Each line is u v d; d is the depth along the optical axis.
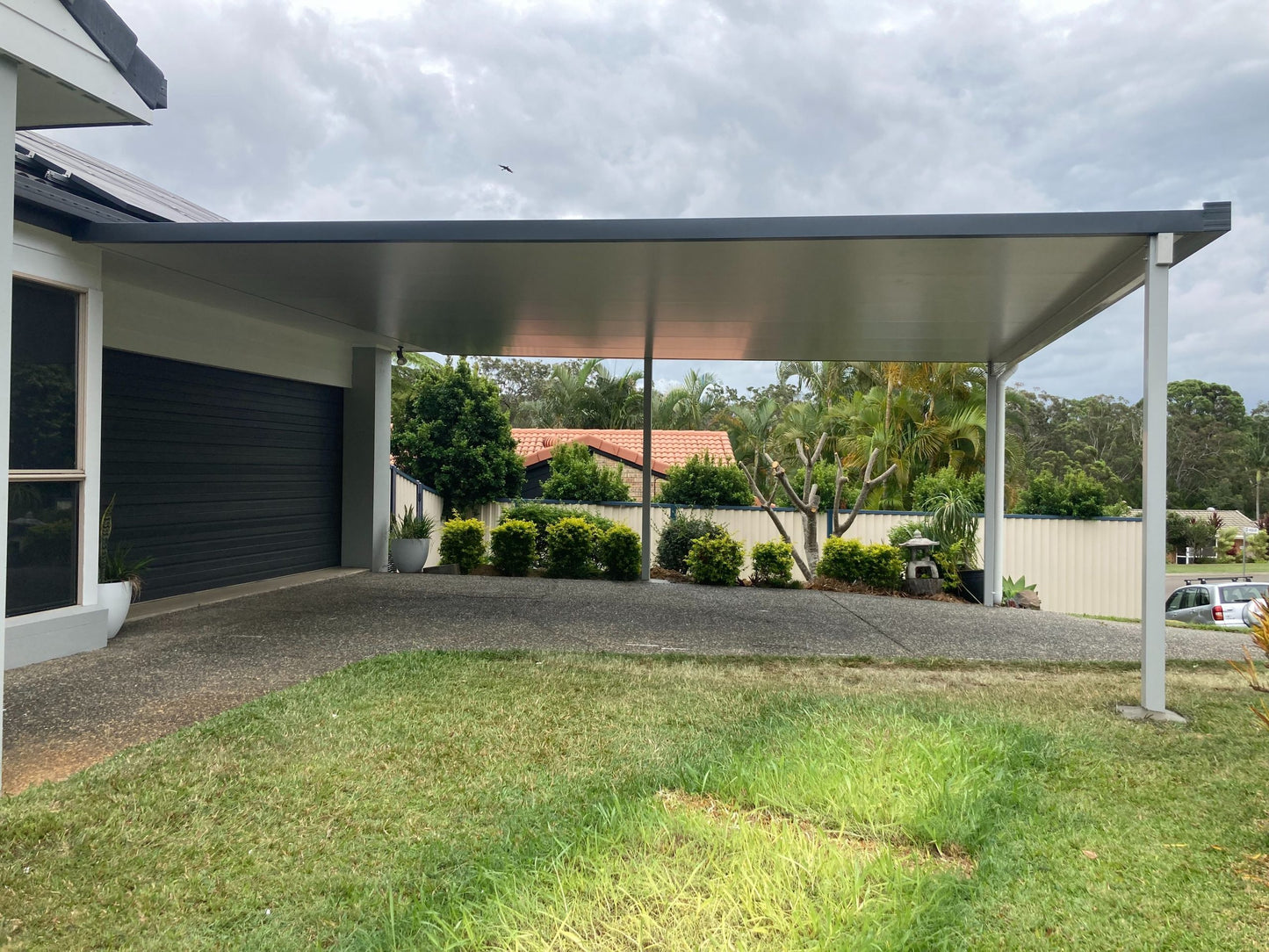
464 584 9.86
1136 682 5.65
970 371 17.05
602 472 14.39
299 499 10.20
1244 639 7.65
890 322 8.12
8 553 5.24
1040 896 2.61
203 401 8.40
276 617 7.23
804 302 7.25
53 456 5.56
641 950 2.19
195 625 6.80
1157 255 4.91
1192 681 5.73
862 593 10.59
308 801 3.25
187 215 8.71
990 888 2.62
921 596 10.62
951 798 3.24
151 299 7.44
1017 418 22.16
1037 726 4.48
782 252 5.55
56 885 2.57
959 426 16.50
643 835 2.86
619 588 9.96
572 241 5.38
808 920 2.32
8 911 2.43
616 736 4.14
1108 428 37.69
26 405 5.36
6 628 5.16
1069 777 3.68
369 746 3.88
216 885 2.61
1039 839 3.03
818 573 11.26
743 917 2.37
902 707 4.75
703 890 2.53
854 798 3.24
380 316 8.59
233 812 3.13
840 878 2.59
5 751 3.76
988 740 4.04
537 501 13.86
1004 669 6.03
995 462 10.13
